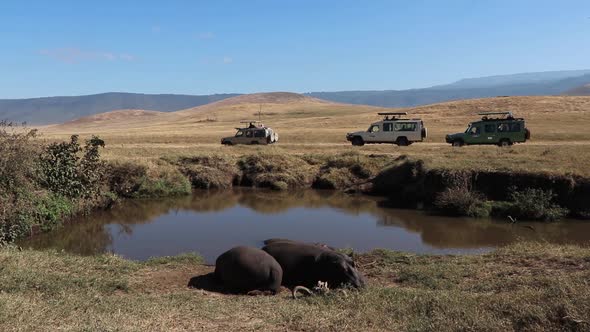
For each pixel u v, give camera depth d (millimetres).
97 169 21734
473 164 22766
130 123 167625
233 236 17000
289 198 25141
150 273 11102
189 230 17969
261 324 7227
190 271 11414
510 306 7242
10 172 15461
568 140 40625
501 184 21000
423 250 15016
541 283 8781
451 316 7133
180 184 26062
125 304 8086
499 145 34656
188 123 107938
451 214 20297
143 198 24531
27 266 10039
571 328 6289
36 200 16953
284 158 30625
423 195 22656
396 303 8109
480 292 8953
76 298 8273
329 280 9805
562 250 11609
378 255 12594
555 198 19703
